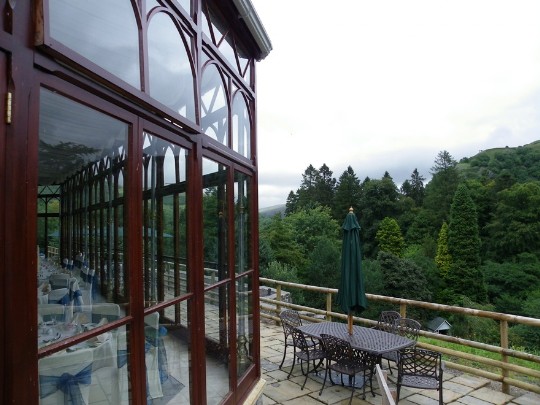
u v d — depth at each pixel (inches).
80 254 80.7
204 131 111.6
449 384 191.0
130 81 71.9
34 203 49.9
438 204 1594.5
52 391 55.2
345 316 259.4
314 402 172.9
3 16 46.4
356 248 202.8
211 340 112.7
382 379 91.4
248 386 145.1
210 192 115.7
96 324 66.6
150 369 80.0
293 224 1664.6
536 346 747.4
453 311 201.8
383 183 1737.2
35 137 50.4
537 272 1151.0
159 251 84.8
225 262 127.7
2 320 44.9
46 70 51.8
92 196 80.4
